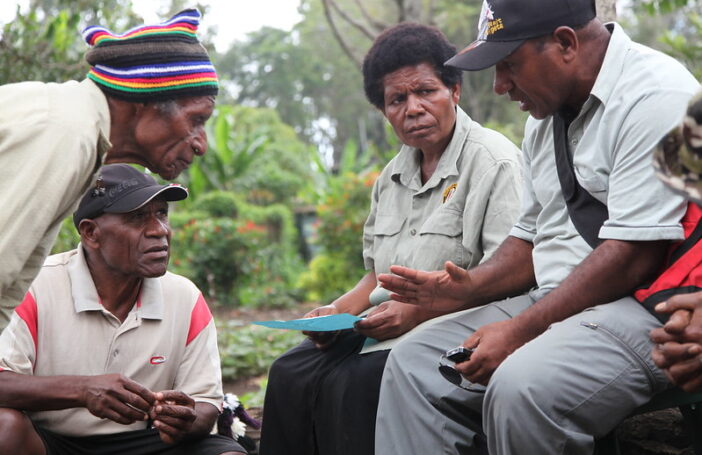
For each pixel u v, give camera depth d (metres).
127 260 2.85
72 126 2.13
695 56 7.56
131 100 2.28
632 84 2.46
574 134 2.62
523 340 2.41
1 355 2.74
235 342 7.82
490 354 2.39
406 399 2.63
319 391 3.06
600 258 2.38
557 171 2.68
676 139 1.67
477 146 3.13
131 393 2.63
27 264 2.23
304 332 3.13
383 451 2.65
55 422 2.87
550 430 2.20
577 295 2.39
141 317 2.93
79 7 8.46
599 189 2.54
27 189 2.06
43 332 2.85
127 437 2.90
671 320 2.07
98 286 2.93
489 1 2.56
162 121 2.33
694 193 1.63
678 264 2.31
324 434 3.04
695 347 2.04
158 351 2.96
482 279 2.78
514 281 2.85
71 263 2.96
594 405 2.25
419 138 3.17
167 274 3.09
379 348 2.96
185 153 2.40
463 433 2.53
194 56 2.36
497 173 3.05
